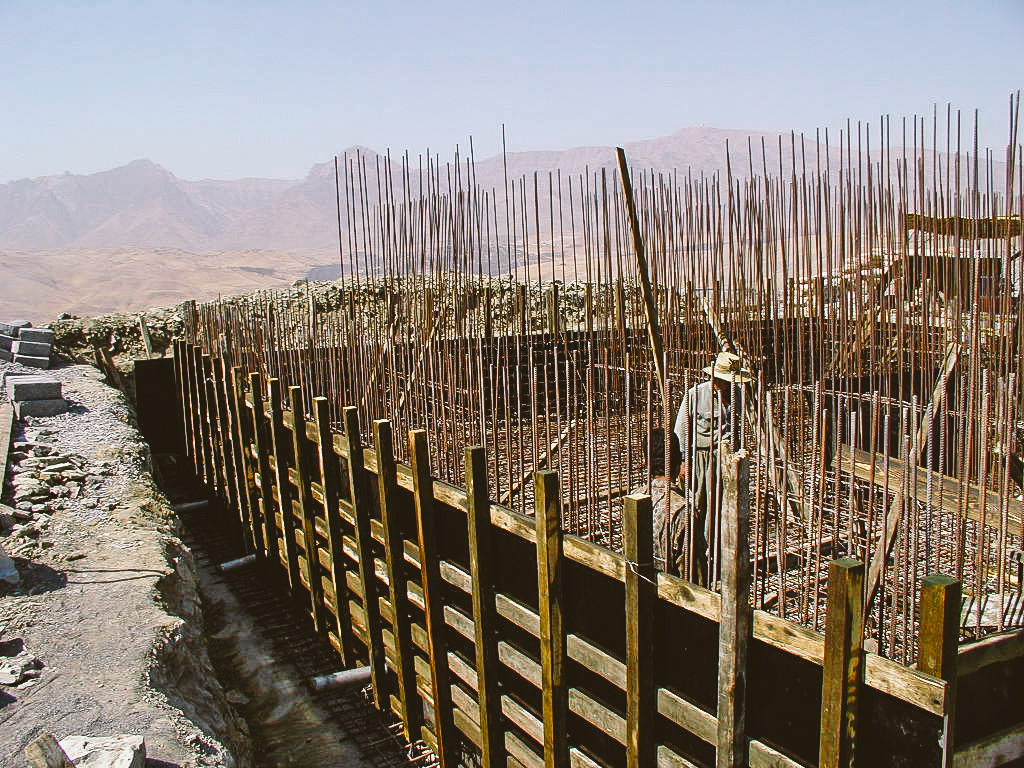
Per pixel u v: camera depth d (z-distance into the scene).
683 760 4.98
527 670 6.28
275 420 10.12
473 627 6.76
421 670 7.72
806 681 4.22
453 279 9.61
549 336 13.01
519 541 6.23
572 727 6.09
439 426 8.59
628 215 6.51
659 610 5.07
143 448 12.27
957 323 5.50
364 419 9.19
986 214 6.12
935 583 3.60
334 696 9.04
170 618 7.21
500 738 6.81
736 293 8.68
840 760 3.94
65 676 6.11
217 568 11.91
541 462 9.38
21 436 11.62
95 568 7.99
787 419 6.56
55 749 4.62
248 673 9.50
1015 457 5.76
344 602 8.97
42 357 16.25
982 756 3.99
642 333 10.10
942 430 5.06
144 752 5.12
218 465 13.29
